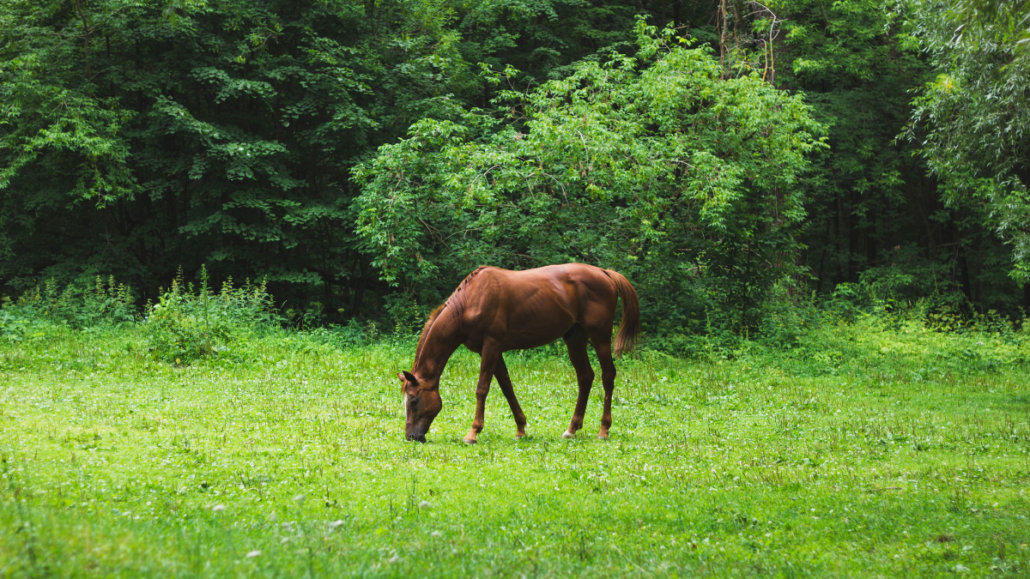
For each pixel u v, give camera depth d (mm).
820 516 5953
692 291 19922
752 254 20125
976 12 7535
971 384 16078
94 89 20688
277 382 13266
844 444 9367
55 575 3301
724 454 8609
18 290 21922
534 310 9445
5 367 13383
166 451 7609
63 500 5223
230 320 16500
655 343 18594
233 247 21875
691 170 18688
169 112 19547
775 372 16781
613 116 19453
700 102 20078
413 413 8914
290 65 22125
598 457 8250
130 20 20984
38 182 21688
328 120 22984
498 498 6297
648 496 6453
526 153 18141
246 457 7566
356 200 19625
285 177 21953
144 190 21109
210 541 4375
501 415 11281
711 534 5426
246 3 21719
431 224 19578
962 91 14703
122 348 15453
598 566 4492
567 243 19125
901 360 18828
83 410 9820
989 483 7176
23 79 19281
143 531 4422
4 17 20406
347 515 5523
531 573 4230
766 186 19781
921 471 7727
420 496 6254
